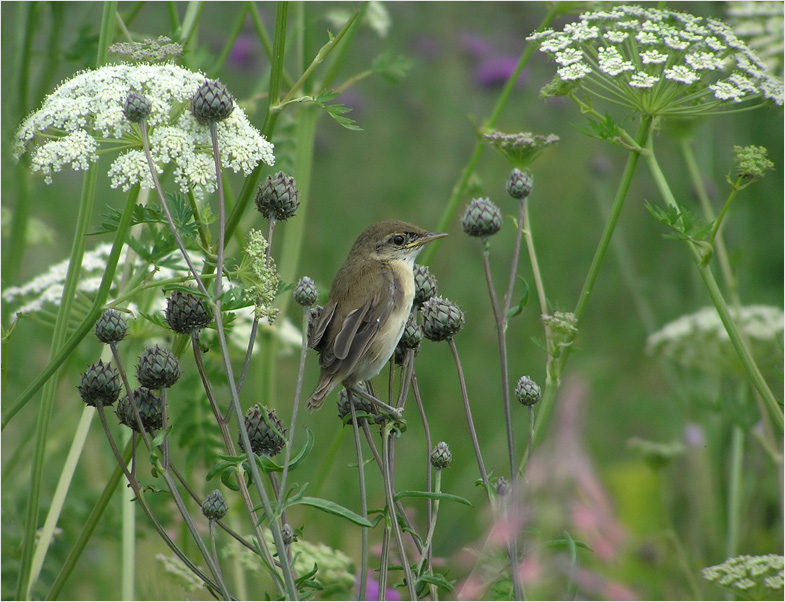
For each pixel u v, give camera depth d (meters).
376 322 9.24
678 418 13.14
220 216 6.56
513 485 6.49
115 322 6.65
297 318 16.95
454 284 19.28
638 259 19.48
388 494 6.83
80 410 12.90
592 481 6.32
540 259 19.67
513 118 21.48
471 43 22.33
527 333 18.45
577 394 6.41
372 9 12.98
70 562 8.78
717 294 8.98
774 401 8.86
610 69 8.92
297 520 13.36
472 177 12.02
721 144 17.31
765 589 8.59
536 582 6.65
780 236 16.89
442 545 13.42
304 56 11.88
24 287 10.70
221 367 11.43
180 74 7.44
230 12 20.91
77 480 12.25
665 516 10.22
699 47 9.37
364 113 21.88
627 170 9.41
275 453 7.34
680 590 9.88
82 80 7.42
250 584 11.27
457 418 16.81
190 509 11.23
